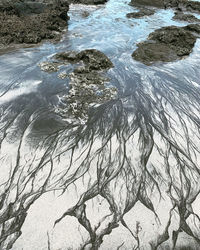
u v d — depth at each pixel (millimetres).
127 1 22250
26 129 6430
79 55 9883
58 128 6523
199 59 10953
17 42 11586
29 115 6926
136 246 4133
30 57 10320
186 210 4730
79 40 12578
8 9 13703
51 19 13898
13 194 4844
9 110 7070
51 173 5305
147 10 19031
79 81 8477
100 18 16641
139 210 4668
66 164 5523
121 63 10234
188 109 7602
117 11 18719
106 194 4922
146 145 6121
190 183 5262
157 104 7734
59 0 15836
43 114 6988
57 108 7238
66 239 4160
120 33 13914
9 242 4082
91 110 7223
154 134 6488
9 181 5094
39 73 9023
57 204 4695
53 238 4164
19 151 5777
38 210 4574
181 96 8242
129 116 7082
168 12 19250
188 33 12273
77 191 4953
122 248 4098
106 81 8680
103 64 9492
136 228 4375
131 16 17203
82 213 4559
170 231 4363
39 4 15008
